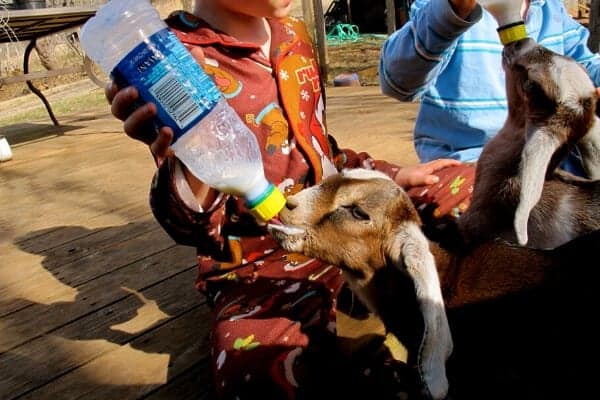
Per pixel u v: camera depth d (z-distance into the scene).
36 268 1.16
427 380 0.61
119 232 1.30
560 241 0.85
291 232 0.71
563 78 0.81
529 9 1.01
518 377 0.67
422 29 0.88
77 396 0.78
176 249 1.18
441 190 0.93
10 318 0.98
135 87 0.56
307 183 0.81
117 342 0.89
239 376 0.67
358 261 0.71
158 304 0.98
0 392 0.80
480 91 0.99
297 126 0.80
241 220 0.79
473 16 0.82
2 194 1.69
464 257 0.73
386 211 0.70
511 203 0.83
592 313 0.64
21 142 2.42
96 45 0.57
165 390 0.78
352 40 4.48
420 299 0.63
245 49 0.77
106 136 2.38
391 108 2.21
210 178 0.58
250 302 0.75
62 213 1.47
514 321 0.68
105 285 1.06
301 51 0.84
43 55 3.60
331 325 0.73
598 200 0.85
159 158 0.60
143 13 0.56
